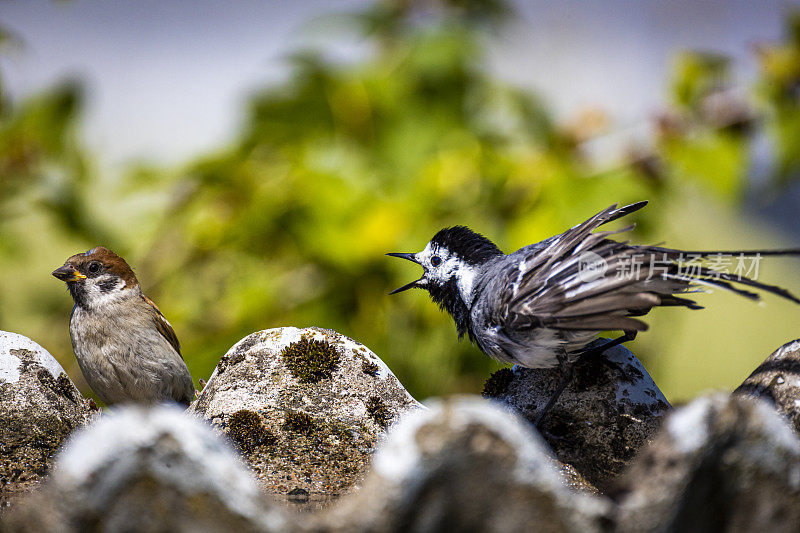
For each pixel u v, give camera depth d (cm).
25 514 284
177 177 945
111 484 277
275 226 912
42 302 1072
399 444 286
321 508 434
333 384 525
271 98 942
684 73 923
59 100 937
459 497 285
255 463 477
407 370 913
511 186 914
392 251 897
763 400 473
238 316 937
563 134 935
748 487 308
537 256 694
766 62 897
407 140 930
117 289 921
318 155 950
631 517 295
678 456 297
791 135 885
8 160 930
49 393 488
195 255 963
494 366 912
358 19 967
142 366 918
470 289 791
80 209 943
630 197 903
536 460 287
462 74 940
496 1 980
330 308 926
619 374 593
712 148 902
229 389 520
